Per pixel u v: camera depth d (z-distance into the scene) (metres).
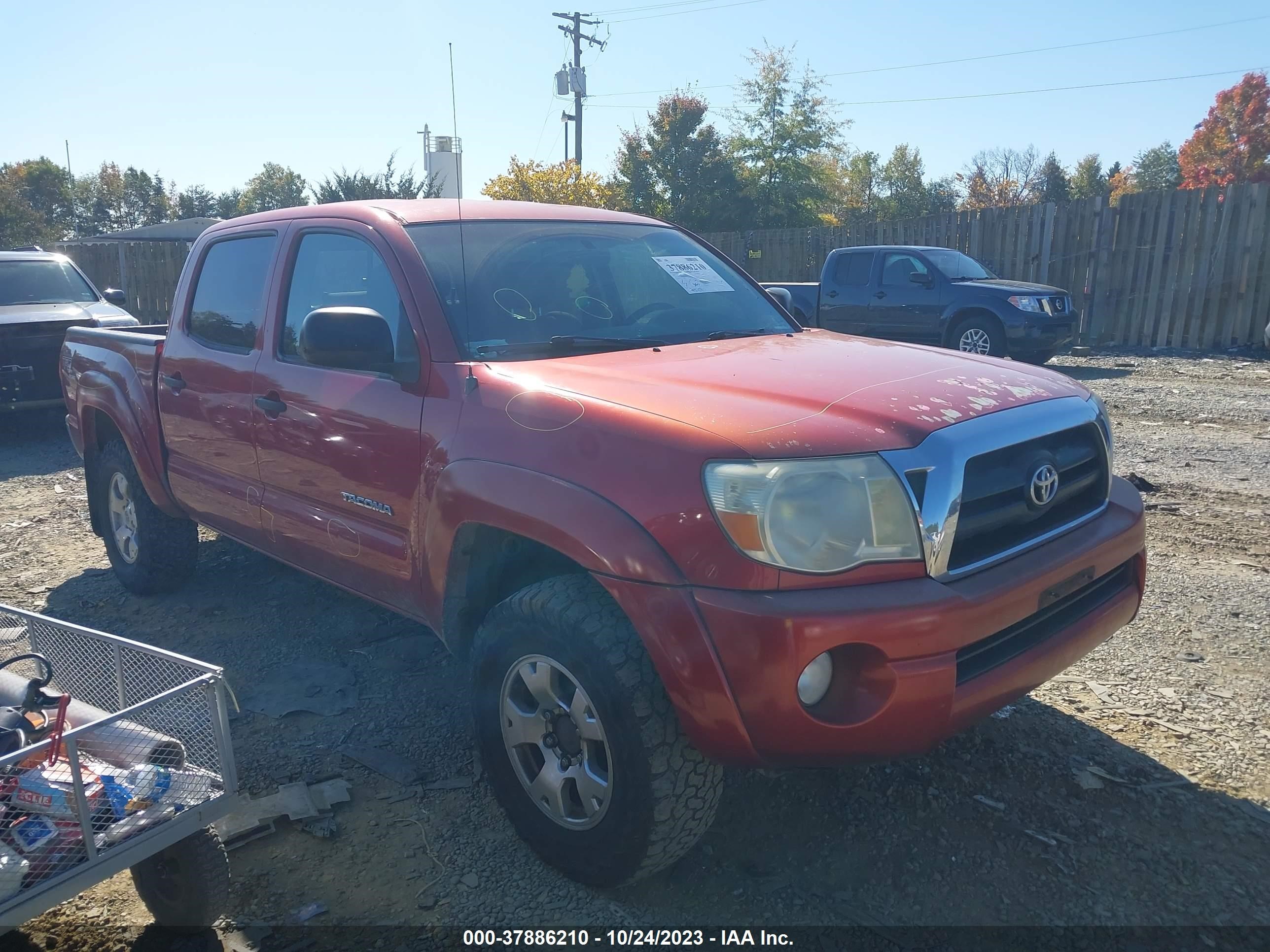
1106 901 2.64
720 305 3.98
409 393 3.18
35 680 2.71
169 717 2.52
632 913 2.65
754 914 2.63
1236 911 2.59
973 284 13.10
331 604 4.99
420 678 4.10
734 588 2.31
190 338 4.48
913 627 2.32
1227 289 14.66
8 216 49.94
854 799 3.11
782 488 2.31
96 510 5.44
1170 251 15.05
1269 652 4.09
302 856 2.93
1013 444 2.63
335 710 3.83
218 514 4.37
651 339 3.56
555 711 2.68
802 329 4.08
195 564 5.19
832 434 2.42
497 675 2.82
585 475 2.55
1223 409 9.53
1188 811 3.02
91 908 2.78
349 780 3.33
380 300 3.46
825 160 40.41
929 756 3.34
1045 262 16.38
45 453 9.25
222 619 4.83
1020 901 2.65
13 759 2.21
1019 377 3.07
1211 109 55.34
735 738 2.34
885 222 18.91
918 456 2.43
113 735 2.56
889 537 2.38
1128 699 3.72
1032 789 3.14
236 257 4.34
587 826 2.63
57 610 5.03
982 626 2.42
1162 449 7.85
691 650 2.32
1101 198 15.58
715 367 3.00
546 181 28.02
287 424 3.71
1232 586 4.84
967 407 2.68
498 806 3.14
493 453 2.79
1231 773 3.21
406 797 3.22
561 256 3.71
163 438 4.65
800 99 38.50
